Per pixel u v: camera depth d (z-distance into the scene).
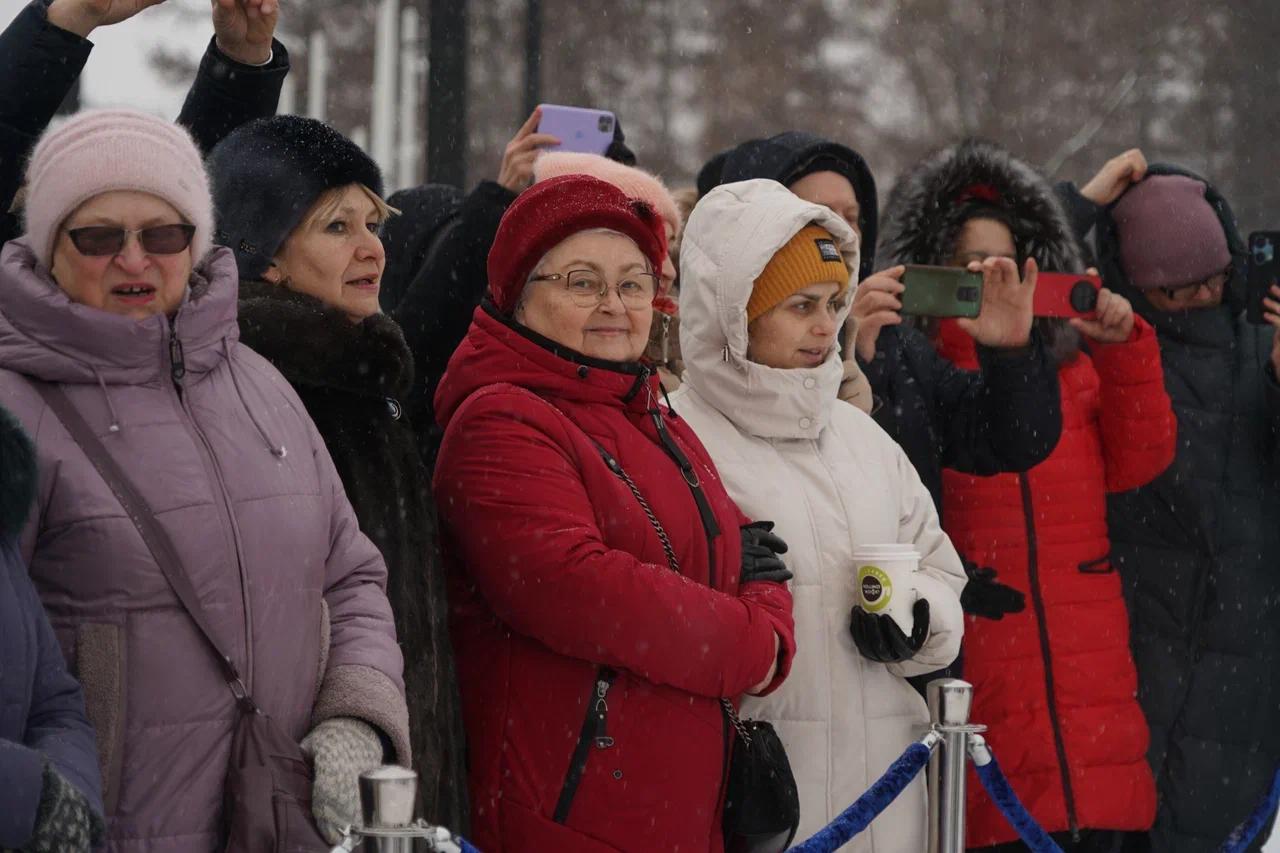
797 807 5.64
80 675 4.42
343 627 4.95
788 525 6.22
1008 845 7.79
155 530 4.52
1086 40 32.91
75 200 4.66
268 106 6.50
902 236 8.48
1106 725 7.85
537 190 5.77
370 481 5.36
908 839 6.19
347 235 5.68
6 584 4.10
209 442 4.70
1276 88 31.36
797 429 6.39
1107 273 9.35
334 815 4.56
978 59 32.81
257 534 4.68
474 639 5.66
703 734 5.51
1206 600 8.76
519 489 5.41
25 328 4.61
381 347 5.48
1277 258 8.65
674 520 5.62
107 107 4.81
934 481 7.68
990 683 7.80
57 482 4.48
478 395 5.65
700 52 32.84
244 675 4.61
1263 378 8.83
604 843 5.39
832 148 8.18
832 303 6.53
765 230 6.31
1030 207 8.33
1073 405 8.24
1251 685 8.73
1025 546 7.91
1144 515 8.82
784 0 33.03
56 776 3.94
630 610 5.28
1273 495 8.82
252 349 5.32
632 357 5.84
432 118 13.60
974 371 7.97
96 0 5.61
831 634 6.16
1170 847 8.69
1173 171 9.32
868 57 33.28
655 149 32.03
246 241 5.61
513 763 5.46
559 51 31.89
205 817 4.51
